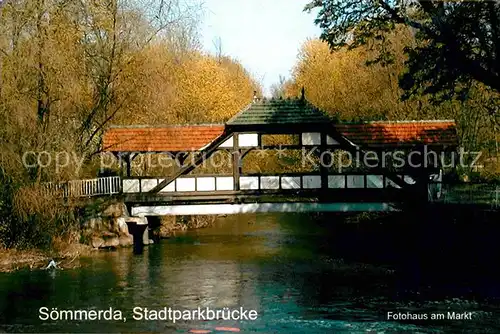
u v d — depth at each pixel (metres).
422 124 27.50
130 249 26.58
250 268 22.33
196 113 44.00
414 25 20.61
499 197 25.36
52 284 19.72
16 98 22.11
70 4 25.28
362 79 39.72
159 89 28.03
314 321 15.39
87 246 25.80
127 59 27.42
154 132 27.59
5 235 23.25
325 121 26.56
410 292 18.02
